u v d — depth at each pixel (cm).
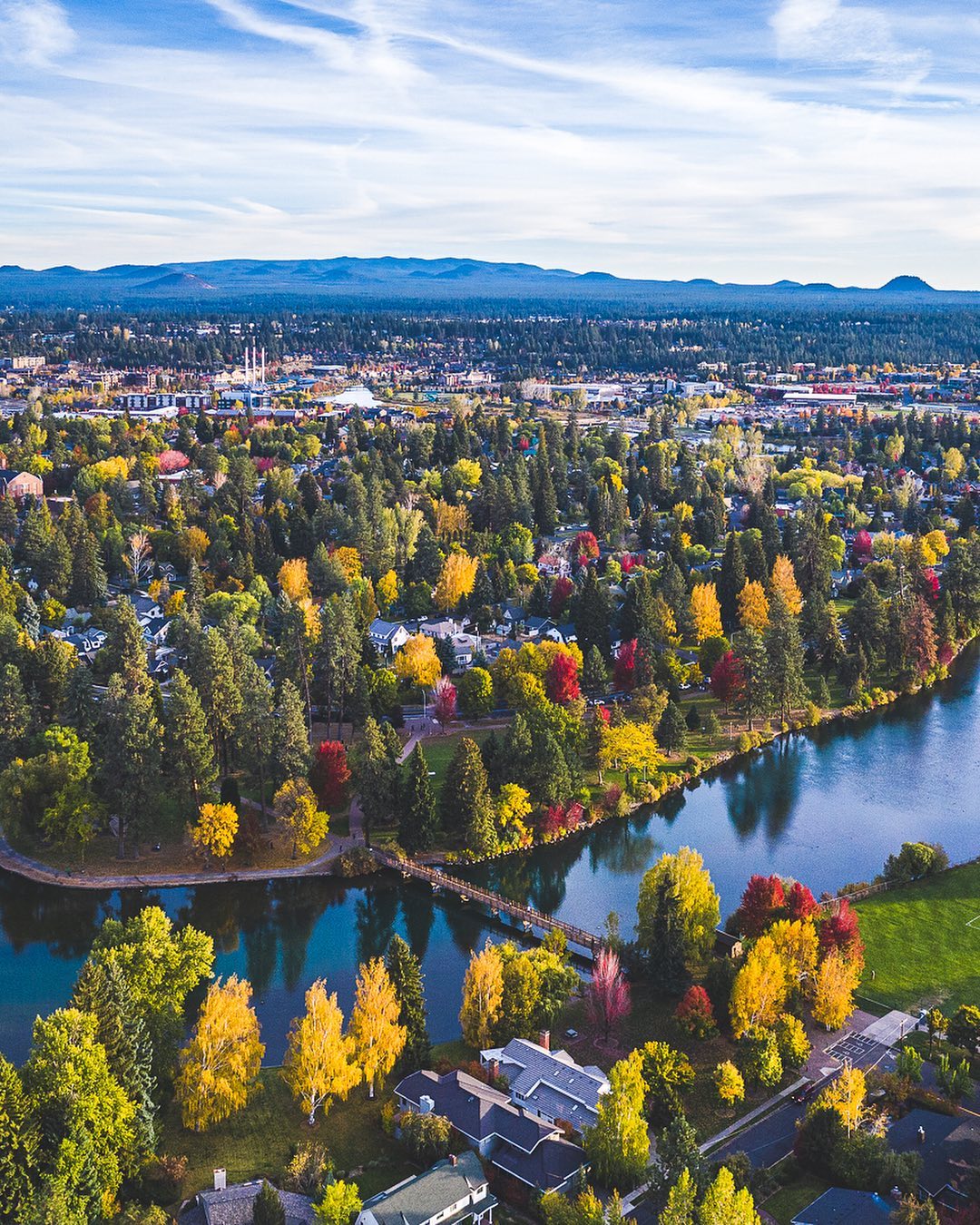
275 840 16375
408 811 16162
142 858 15988
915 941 13650
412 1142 9888
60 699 19188
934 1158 9656
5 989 13062
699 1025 11581
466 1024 11638
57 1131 8925
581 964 13575
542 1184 9412
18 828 16362
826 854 16375
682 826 17388
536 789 17075
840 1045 11600
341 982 13412
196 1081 10238
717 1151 10088
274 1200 8812
